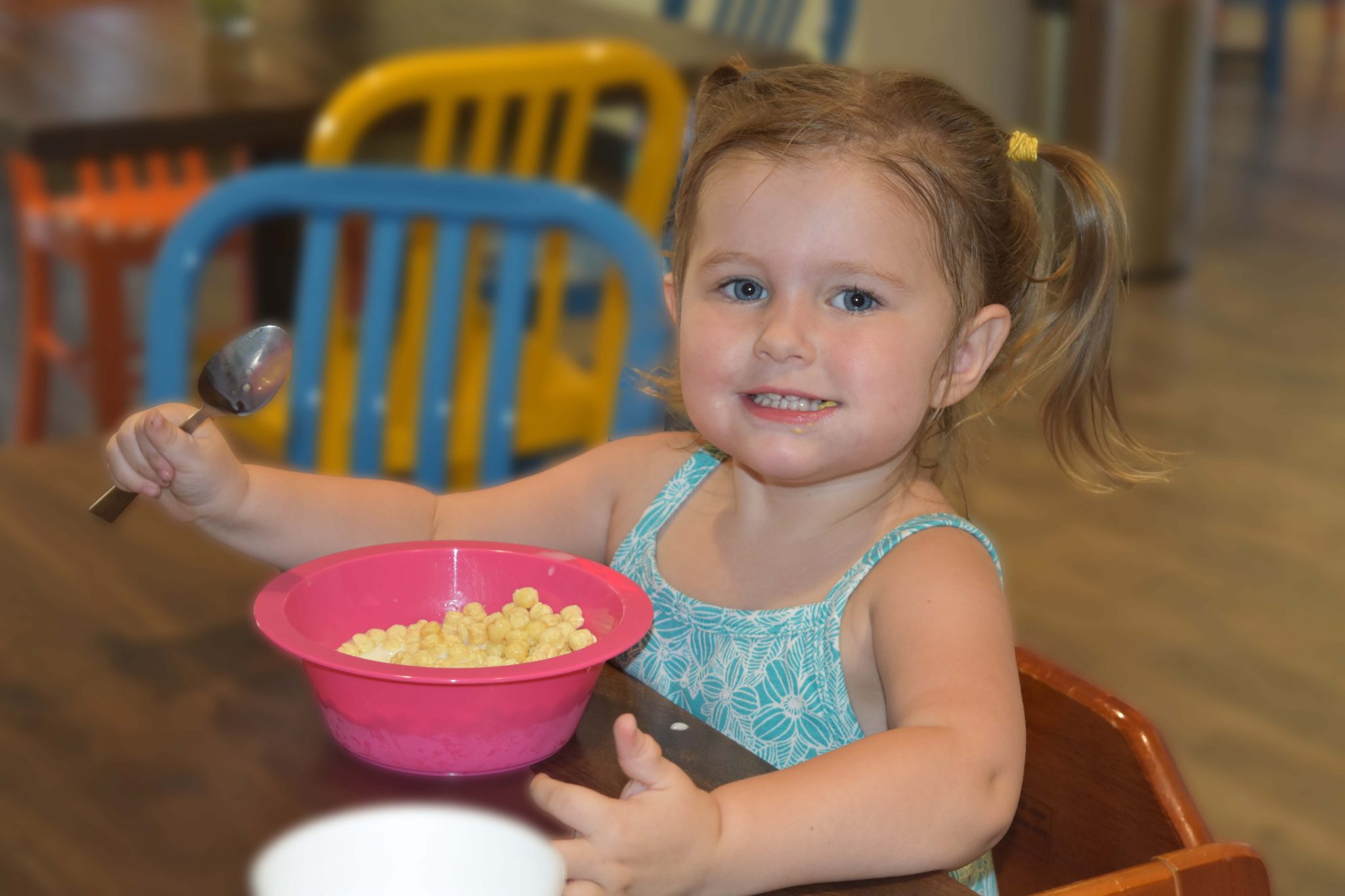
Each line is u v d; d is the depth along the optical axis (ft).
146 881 2.39
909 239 3.10
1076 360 3.45
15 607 3.29
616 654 2.68
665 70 7.09
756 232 3.09
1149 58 13.80
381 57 8.47
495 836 2.02
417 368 6.93
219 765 2.70
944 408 3.46
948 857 2.54
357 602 3.06
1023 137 3.39
